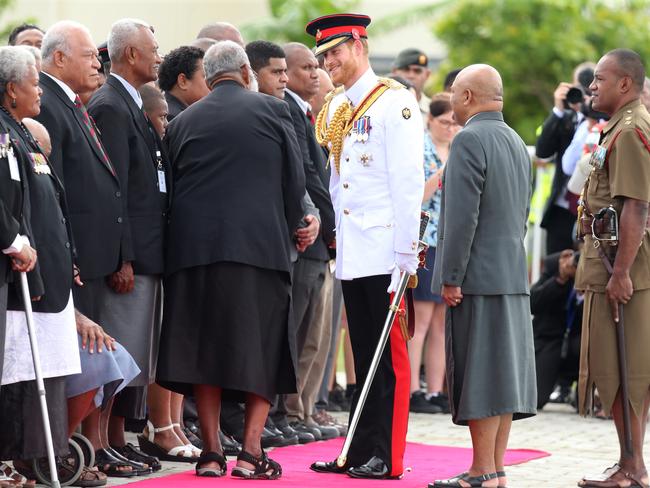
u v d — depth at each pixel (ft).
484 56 251.39
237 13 278.46
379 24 274.36
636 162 77.82
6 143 69.05
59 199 73.77
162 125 83.97
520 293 75.72
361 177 79.10
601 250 79.30
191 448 85.87
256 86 90.53
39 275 70.49
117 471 78.84
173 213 79.56
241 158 78.59
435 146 116.98
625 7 268.82
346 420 111.04
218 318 77.20
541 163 133.49
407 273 77.46
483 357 74.59
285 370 79.36
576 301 118.93
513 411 74.28
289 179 80.23
